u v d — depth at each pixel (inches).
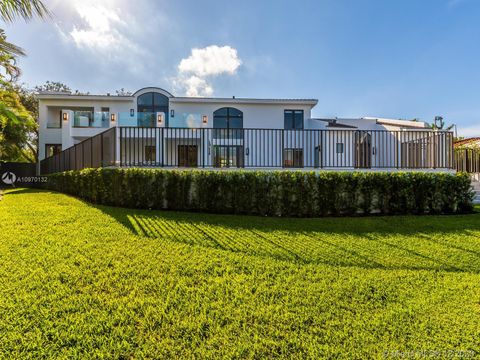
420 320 96.3
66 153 524.4
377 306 105.0
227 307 101.8
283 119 745.6
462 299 111.3
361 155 454.0
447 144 367.9
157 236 187.2
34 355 75.7
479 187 397.4
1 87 486.9
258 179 274.5
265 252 162.6
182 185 282.0
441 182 284.8
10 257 142.9
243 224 227.8
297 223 235.9
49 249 156.1
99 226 207.3
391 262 151.4
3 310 94.8
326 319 96.0
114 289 113.1
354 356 78.5
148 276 125.9
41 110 735.1
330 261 151.3
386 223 237.3
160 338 84.5
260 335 86.8
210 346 81.5
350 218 259.4
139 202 285.1
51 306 98.8
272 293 113.2
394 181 282.2
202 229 208.1
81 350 78.4
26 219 227.5
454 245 180.4
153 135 576.4
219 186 278.4
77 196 372.8
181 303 103.9
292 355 78.4
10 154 811.4
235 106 739.4
